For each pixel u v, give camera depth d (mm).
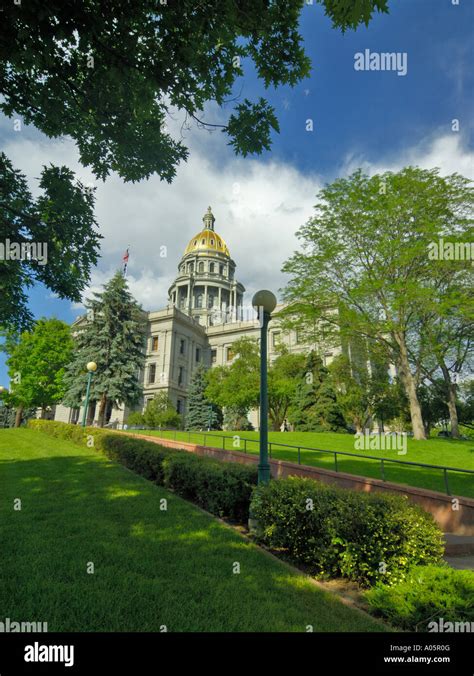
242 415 45938
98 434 17391
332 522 5340
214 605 3943
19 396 39906
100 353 30922
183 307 81688
